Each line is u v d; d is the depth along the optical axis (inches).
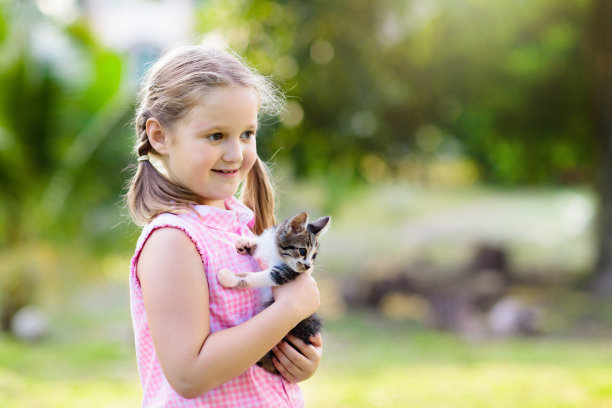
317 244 105.1
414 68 593.9
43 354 346.9
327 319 486.6
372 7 539.8
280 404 85.7
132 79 410.0
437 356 354.3
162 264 80.3
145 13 777.6
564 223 1023.0
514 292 559.8
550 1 586.9
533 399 232.4
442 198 1365.7
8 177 386.3
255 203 108.5
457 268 638.5
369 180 645.3
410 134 621.6
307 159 585.9
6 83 371.9
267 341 79.9
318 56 551.8
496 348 377.1
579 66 601.0
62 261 407.5
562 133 656.4
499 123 656.4
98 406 233.0
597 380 258.1
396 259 691.4
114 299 527.8
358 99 547.8
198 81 83.0
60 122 386.6
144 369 84.7
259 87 90.0
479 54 591.8
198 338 78.7
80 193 395.2
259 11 547.2
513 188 1359.5
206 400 80.3
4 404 221.3
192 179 84.4
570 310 488.1
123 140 394.0
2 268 404.8
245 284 86.0
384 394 247.9
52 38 392.2
